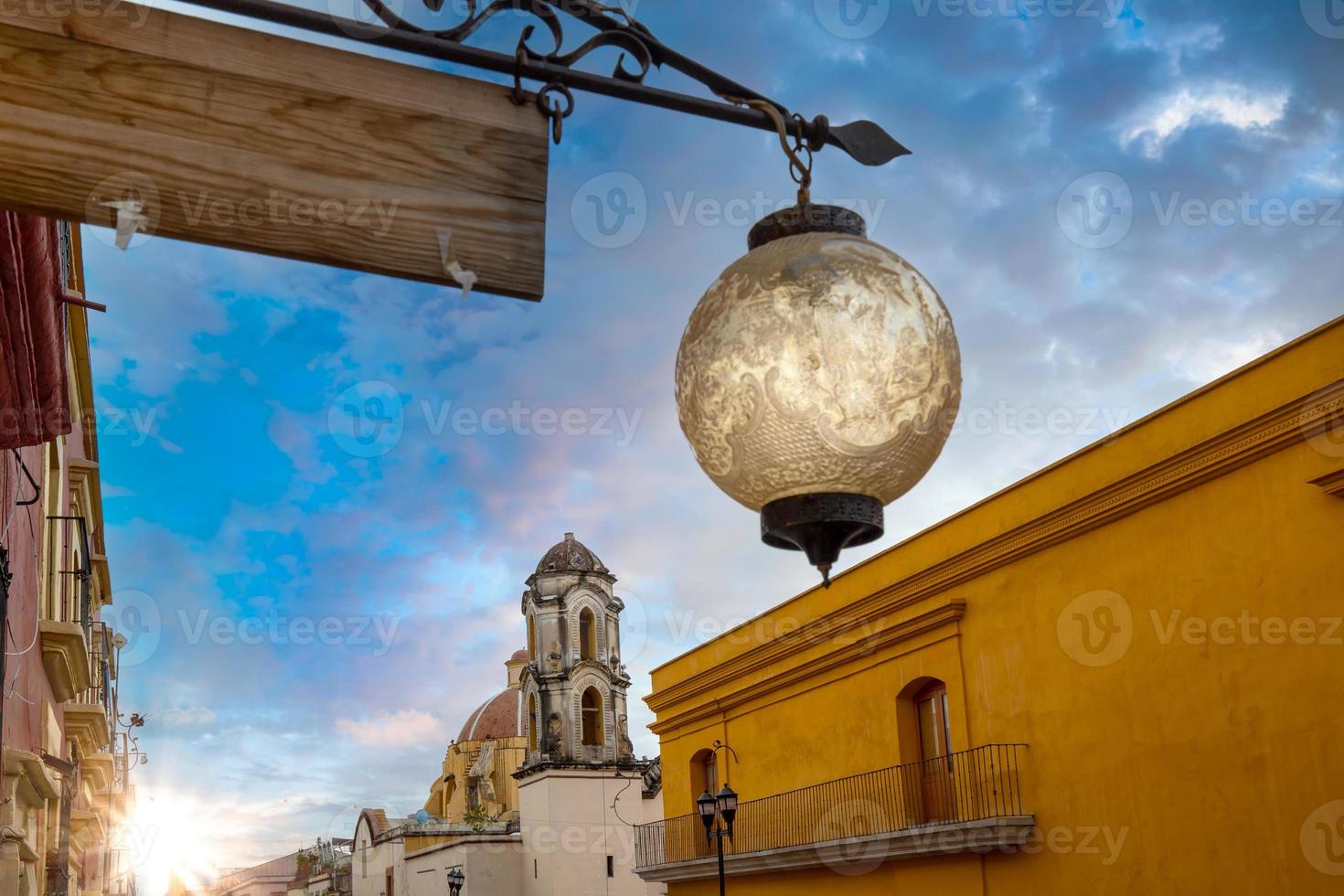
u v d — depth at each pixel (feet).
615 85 6.64
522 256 6.30
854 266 5.80
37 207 5.51
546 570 132.57
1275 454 35.70
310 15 6.04
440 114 6.25
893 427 5.76
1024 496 45.16
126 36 5.68
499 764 152.35
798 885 56.54
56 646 28.27
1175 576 38.81
